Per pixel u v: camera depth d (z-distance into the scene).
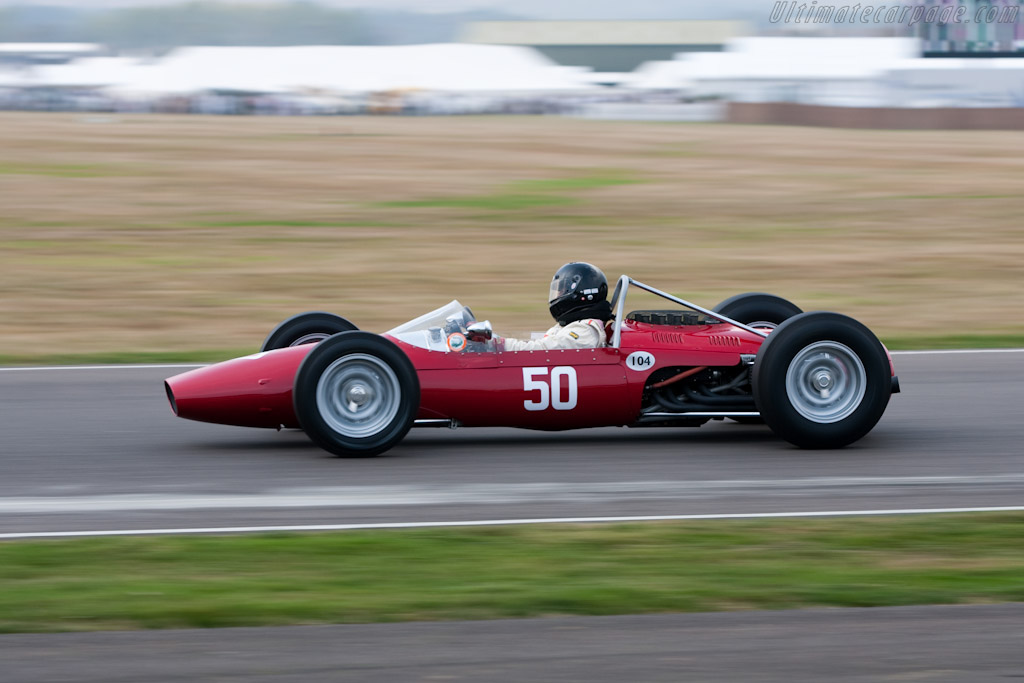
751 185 81.19
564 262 53.62
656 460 22.12
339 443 21.53
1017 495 19.72
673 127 148.25
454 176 86.44
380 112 194.62
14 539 17.22
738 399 23.06
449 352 22.30
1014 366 32.44
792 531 17.56
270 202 72.25
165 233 60.81
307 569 15.84
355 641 13.33
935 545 16.95
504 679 12.27
